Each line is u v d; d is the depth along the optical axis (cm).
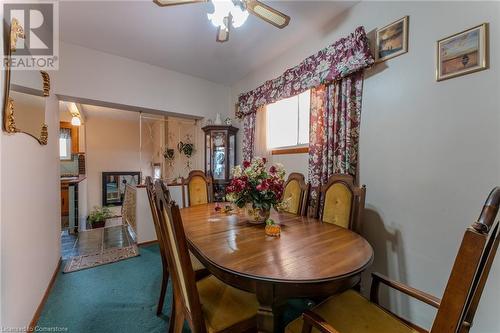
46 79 198
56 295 195
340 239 139
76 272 238
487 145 133
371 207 194
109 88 288
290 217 199
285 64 288
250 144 342
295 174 242
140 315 171
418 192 164
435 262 154
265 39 260
